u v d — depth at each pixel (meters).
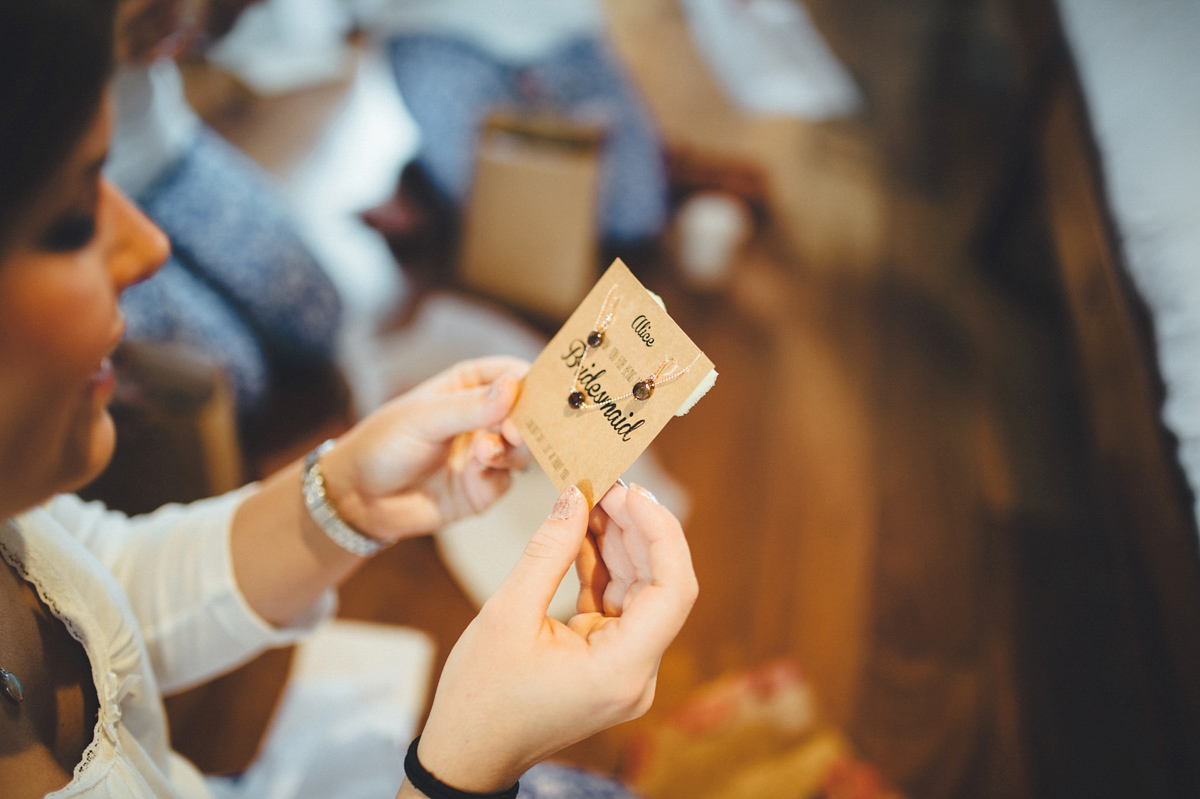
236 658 0.57
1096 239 0.93
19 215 0.37
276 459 1.07
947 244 1.62
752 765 0.86
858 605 1.03
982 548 1.11
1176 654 0.67
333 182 1.54
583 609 0.50
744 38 2.14
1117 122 0.95
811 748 0.88
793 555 1.07
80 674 0.47
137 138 0.95
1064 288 1.03
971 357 1.39
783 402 1.27
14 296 0.37
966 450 1.24
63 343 0.39
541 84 1.38
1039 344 1.43
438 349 1.25
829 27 2.29
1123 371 0.81
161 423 0.75
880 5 2.44
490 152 1.22
